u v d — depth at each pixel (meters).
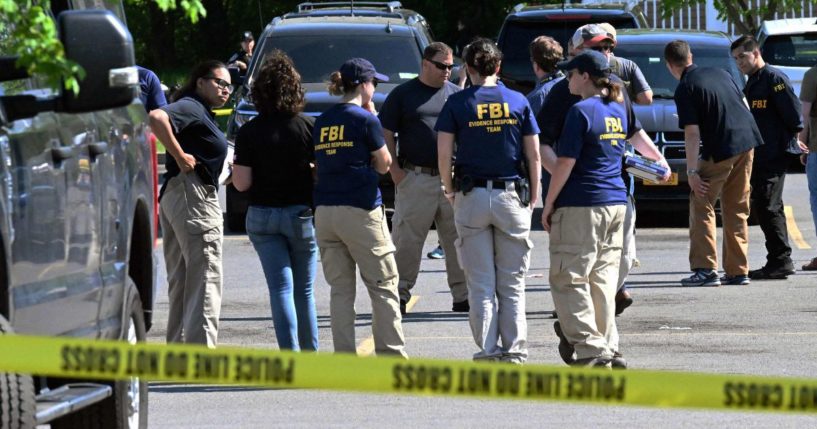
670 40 69.31
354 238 34.09
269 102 34.44
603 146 33.22
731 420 30.14
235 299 48.25
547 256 57.72
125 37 20.42
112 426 25.56
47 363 16.61
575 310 33.44
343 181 33.97
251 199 34.91
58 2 25.72
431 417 30.66
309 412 31.27
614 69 44.09
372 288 34.62
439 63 42.50
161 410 31.64
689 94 47.88
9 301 20.41
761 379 16.19
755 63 50.81
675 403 16.28
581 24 76.69
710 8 124.44
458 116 34.25
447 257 44.19
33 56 19.45
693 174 48.47
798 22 95.38
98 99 20.31
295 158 34.50
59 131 22.81
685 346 38.44
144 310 29.33
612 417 30.53
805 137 51.47
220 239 35.78
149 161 28.97
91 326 24.36
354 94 34.41
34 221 21.53
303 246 35.03
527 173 35.16
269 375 16.52
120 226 26.03
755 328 41.22
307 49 66.69
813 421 29.98
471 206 34.12
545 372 16.45
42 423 21.22
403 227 43.56
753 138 48.38
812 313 43.78
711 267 49.59
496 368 16.39
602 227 33.34
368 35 67.25
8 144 20.66
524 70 76.50
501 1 125.31
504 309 34.38
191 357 16.61
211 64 35.84
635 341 39.28
